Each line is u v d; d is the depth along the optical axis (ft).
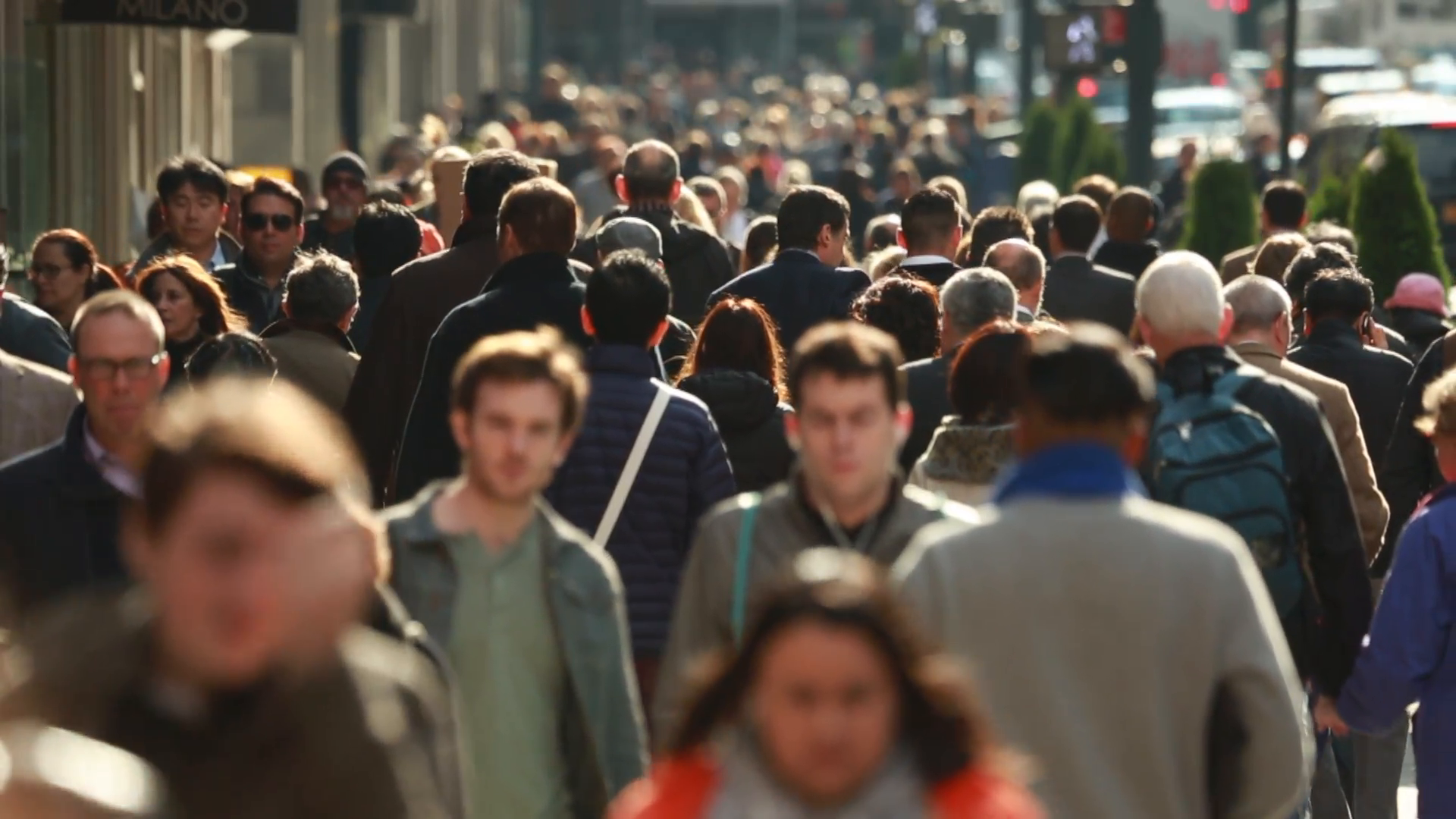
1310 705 67.97
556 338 51.13
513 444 49.88
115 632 28.99
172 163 119.24
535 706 50.39
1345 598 61.87
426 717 32.68
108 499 57.06
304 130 309.42
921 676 32.86
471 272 85.05
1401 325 112.16
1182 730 43.80
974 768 32.99
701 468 64.75
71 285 99.66
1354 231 156.66
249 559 27.96
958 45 627.46
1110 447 44.52
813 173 377.71
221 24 154.30
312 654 28.91
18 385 69.31
